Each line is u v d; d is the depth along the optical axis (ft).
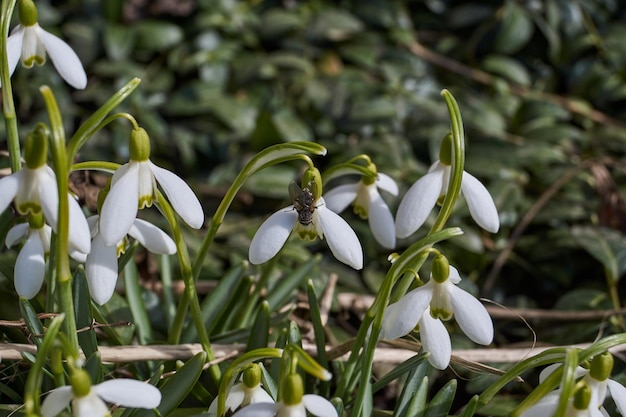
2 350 2.22
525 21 3.93
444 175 2.17
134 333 2.45
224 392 2.09
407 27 4.06
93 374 2.16
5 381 2.31
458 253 2.94
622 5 4.24
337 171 2.27
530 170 3.34
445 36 4.11
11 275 2.39
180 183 2.12
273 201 3.25
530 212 3.10
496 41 3.93
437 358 2.11
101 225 2.08
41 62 2.21
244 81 3.74
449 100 2.11
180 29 3.86
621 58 3.96
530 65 4.05
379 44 3.95
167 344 2.35
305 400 2.03
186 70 3.75
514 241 3.04
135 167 2.10
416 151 3.51
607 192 3.19
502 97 3.83
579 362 2.06
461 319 2.10
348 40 3.95
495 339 2.74
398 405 2.25
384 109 3.57
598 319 2.69
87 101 3.65
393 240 2.29
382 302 2.13
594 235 2.88
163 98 3.66
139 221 2.18
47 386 2.24
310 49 3.90
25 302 2.20
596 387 2.07
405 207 2.16
